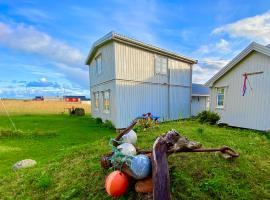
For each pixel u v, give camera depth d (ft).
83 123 48.21
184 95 55.88
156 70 46.57
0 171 17.01
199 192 9.26
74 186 11.38
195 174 10.53
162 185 7.91
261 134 23.99
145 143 17.03
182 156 12.44
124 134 13.35
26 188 12.36
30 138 30.50
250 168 11.34
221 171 10.69
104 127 41.01
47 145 26.20
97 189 10.76
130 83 40.83
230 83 36.96
